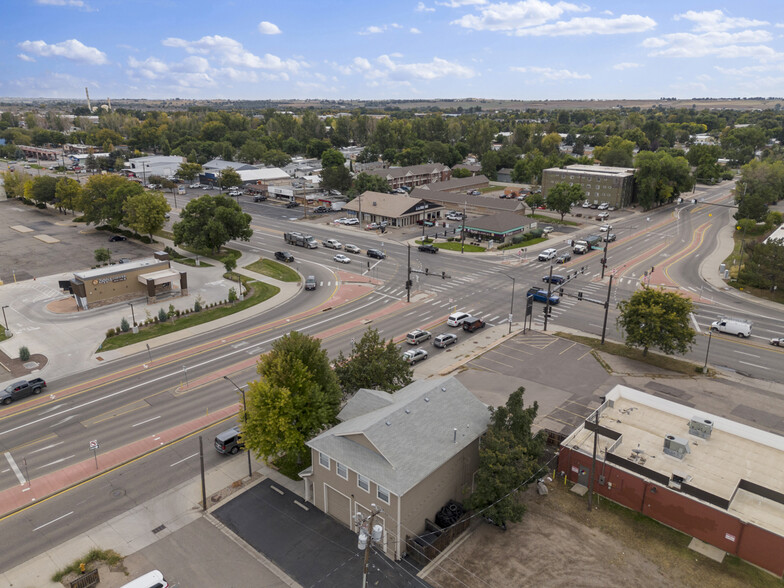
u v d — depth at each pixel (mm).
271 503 38719
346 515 36344
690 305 59812
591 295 84625
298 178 190625
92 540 35031
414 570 32562
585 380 57438
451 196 152625
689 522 35594
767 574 32562
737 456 39812
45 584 31547
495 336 69562
